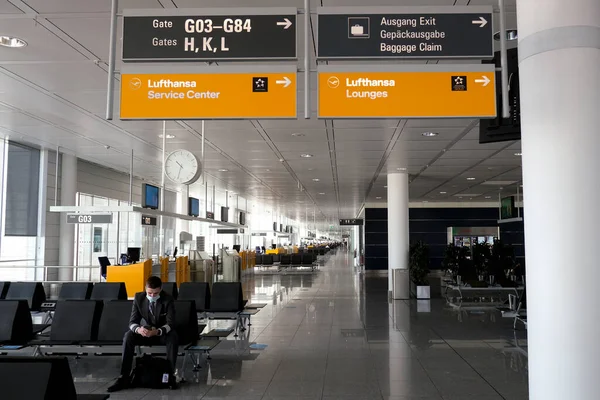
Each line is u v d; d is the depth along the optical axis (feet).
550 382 9.99
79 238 58.80
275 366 21.63
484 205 88.94
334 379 19.57
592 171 9.97
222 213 65.57
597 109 10.10
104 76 23.08
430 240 89.25
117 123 32.12
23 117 31.42
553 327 9.98
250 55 12.84
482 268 54.95
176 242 83.10
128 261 43.42
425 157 43.27
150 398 17.16
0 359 9.74
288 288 59.26
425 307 42.52
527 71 10.77
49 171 44.73
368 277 78.02
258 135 34.45
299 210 116.98
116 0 13.16
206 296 29.09
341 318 35.78
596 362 9.71
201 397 17.31
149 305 19.69
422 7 12.86
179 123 31.27
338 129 32.32
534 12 10.70
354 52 12.80
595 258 9.85
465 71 13.16
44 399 9.37
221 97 13.28
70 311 20.72
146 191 34.91
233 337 28.32
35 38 18.75
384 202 88.28
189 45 12.91
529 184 10.64
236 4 15.97
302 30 17.34
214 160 45.14
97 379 19.57
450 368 21.29
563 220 9.98
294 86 13.29
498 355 23.82
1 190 41.50
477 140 35.70
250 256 84.28
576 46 10.19
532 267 10.49
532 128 10.59
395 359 22.97
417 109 13.05
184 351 20.72
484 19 12.86
